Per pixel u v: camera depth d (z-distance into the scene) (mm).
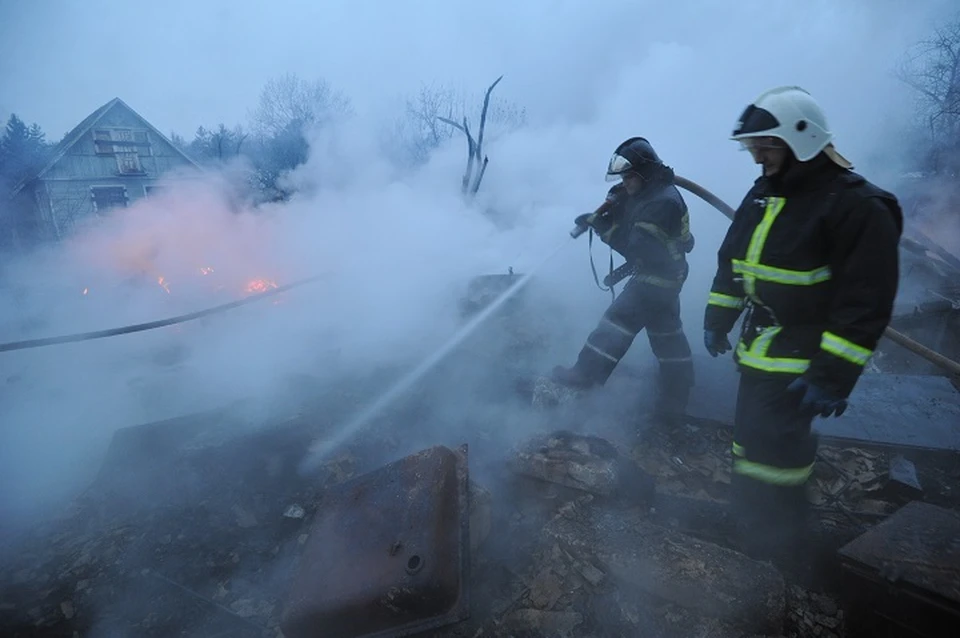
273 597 2316
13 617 2324
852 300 1754
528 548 2346
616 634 1936
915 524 1981
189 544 2619
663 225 2867
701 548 2104
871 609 1860
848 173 1839
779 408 2004
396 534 2014
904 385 3270
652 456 2877
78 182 18031
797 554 2227
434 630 1839
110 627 2254
